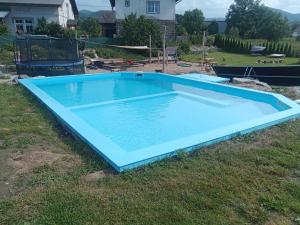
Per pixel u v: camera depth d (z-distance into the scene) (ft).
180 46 94.12
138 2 103.86
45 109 26.89
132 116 30.99
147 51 83.05
